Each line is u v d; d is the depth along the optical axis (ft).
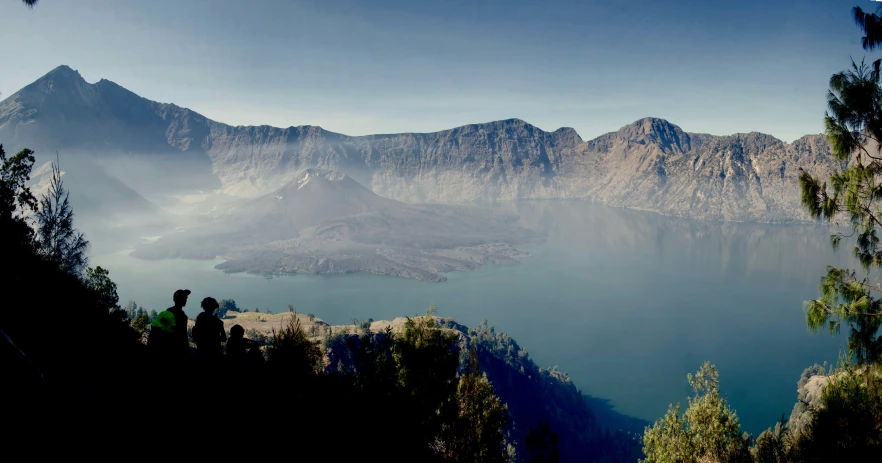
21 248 100.22
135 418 44.91
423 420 53.31
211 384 49.42
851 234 54.80
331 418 45.24
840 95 53.26
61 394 43.57
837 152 54.90
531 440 67.87
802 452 62.34
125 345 67.15
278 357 48.42
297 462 42.80
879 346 53.78
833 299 56.39
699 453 78.43
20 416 33.83
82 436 39.14
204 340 53.36
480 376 73.36
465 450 66.90
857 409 56.29
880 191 51.67
